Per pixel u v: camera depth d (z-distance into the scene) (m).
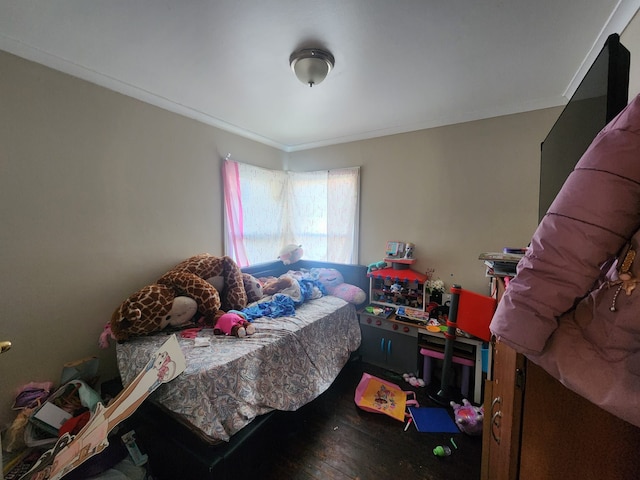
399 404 1.99
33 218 1.56
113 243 1.92
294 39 1.38
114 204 1.91
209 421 1.24
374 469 1.47
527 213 2.15
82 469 1.20
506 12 1.17
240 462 1.29
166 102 2.14
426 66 1.61
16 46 1.43
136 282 2.05
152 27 1.30
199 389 1.27
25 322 1.55
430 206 2.56
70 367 1.69
